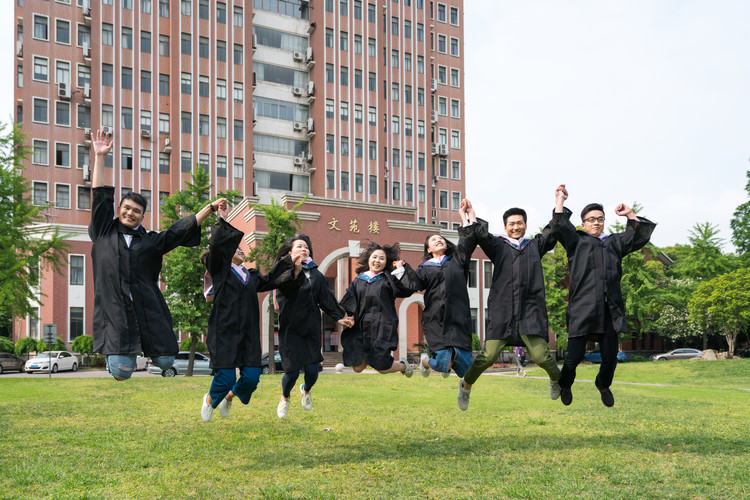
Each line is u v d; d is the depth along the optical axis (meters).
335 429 7.35
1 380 17.67
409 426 7.61
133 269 4.78
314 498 4.07
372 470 4.91
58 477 4.73
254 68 38.69
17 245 20.27
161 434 6.95
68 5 33.94
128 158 34.25
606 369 5.66
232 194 23.72
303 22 40.75
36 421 8.16
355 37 41.72
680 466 5.04
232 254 5.33
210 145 36.00
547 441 6.32
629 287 34.34
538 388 14.34
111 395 12.10
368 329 6.03
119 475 4.79
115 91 34.22
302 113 40.03
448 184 45.91
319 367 6.15
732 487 4.34
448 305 5.70
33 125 32.56
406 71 43.91
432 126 45.72
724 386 18.69
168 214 22.69
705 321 34.75
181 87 35.62
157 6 35.75
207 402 5.49
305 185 39.72
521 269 5.54
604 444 6.13
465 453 5.67
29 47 32.88
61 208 32.69
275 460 5.37
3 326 33.41
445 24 47.44
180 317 21.42
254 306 5.59
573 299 5.54
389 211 30.22
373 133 41.59
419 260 30.81
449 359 5.66
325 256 28.27
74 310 31.19
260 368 5.61
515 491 4.17
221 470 4.98
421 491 4.25
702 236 41.06
